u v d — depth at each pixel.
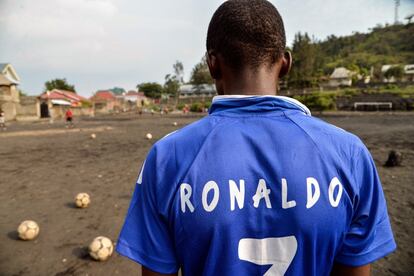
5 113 40.59
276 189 0.77
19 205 5.71
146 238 0.84
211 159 0.80
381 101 41.22
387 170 7.71
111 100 80.50
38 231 4.29
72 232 4.43
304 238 0.77
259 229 0.77
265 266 0.77
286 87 62.78
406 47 95.38
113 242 4.09
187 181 0.79
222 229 0.76
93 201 5.89
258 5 0.93
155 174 0.83
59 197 6.19
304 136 0.82
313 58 64.62
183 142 0.84
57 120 42.03
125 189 6.69
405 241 3.81
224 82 0.98
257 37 0.90
